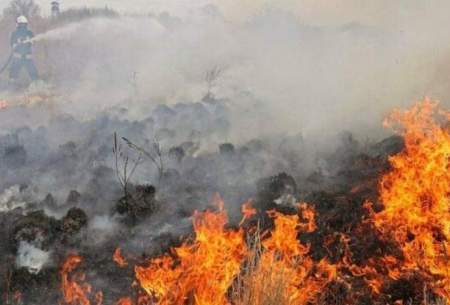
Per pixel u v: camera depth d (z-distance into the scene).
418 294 5.45
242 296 5.13
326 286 5.75
